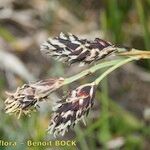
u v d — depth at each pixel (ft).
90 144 0.83
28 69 0.99
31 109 0.47
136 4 0.96
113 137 0.86
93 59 0.46
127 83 0.99
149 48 0.90
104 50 0.46
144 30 0.90
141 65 1.00
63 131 0.45
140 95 0.97
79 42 0.46
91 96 0.45
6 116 0.78
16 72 0.94
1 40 1.02
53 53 0.46
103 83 0.86
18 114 0.46
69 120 0.45
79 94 0.45
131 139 0.85
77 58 0.46
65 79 0.46
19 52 1.02
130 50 0.47
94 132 0.85
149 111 0.90
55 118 0.45
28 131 0.77
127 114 0.88
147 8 0.98
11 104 0.46
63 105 0.45
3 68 0.94
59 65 0.88
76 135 0.83
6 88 0.92
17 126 0.78
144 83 0.99
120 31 0.99
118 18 0.98
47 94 0.46
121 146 0.86
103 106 0.83
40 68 0.99
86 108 0.45
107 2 0.99
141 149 0.85
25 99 0.46
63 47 0.46
